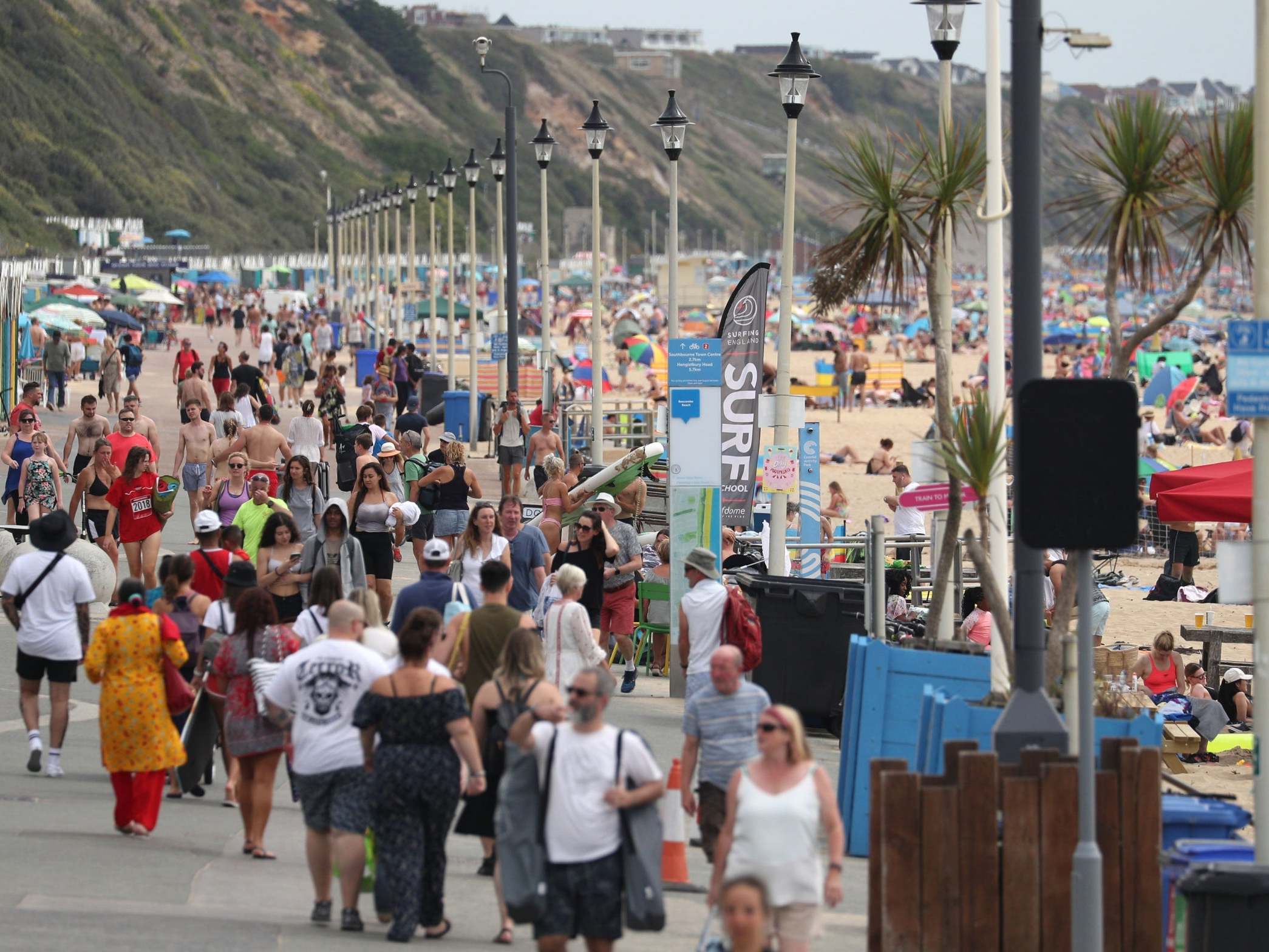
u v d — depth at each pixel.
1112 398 29.77
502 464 114.31
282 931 33.78
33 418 80.25
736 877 24.27
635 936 35.31
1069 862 32.62
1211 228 40.66
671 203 102.00
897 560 82.19
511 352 128.25
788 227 73.94
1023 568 35.22
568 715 30.44
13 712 56.22
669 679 70.00
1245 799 56.19
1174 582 102.31
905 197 45.50
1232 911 29.64
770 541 75.00
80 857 39.00
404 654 32.88
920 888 32.31
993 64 46.62
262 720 39.53
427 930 33.94
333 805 34.09
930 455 46.41
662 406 160.25
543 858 29.31
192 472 86.62
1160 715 62.28
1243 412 34.00
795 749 28.67
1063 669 42.16
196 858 39.81
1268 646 33.53
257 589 40.00
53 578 47.09
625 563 64.69
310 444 91.31
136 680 40.94
